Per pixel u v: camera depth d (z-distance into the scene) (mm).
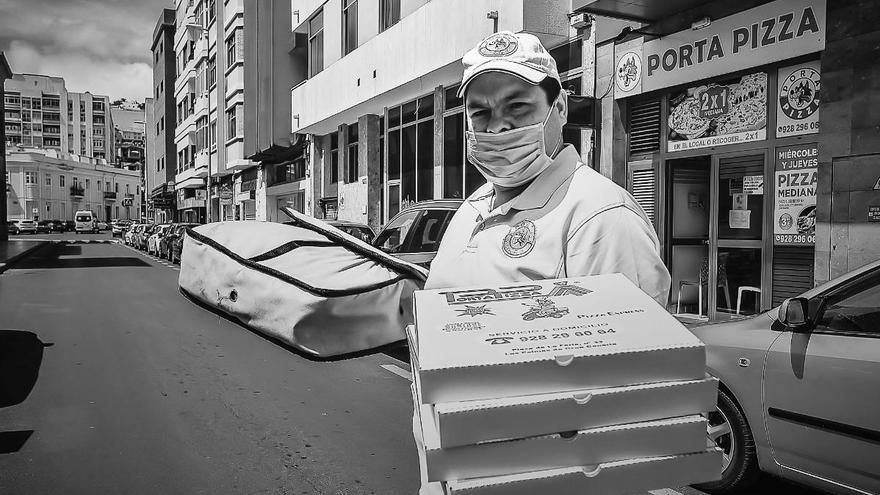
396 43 14234
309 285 1684
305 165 22812
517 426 1097
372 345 1771
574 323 1217
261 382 5645
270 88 25344
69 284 14312
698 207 8477
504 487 1090
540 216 1497
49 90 101500
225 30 30781
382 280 1819
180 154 43969
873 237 6039
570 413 1110
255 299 1775
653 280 1428
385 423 4523
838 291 3051
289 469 3707
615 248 1388
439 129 14258
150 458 3859
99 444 4090
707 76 7691
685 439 1146
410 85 14117
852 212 6207
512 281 1504
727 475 3348
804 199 6844
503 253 1533
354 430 4371
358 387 5496
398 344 1829
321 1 19844
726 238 7758
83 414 4703
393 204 16938
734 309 7703
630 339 1167
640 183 8883
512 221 1552
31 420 4555
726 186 7742
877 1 5980
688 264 8570
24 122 99500
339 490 3436
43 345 7266
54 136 101812
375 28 16031
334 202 20828
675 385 1148
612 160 9047
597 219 1401
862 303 2938
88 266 20188
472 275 1600
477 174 13016
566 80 10008
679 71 8047
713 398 1163
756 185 7375
